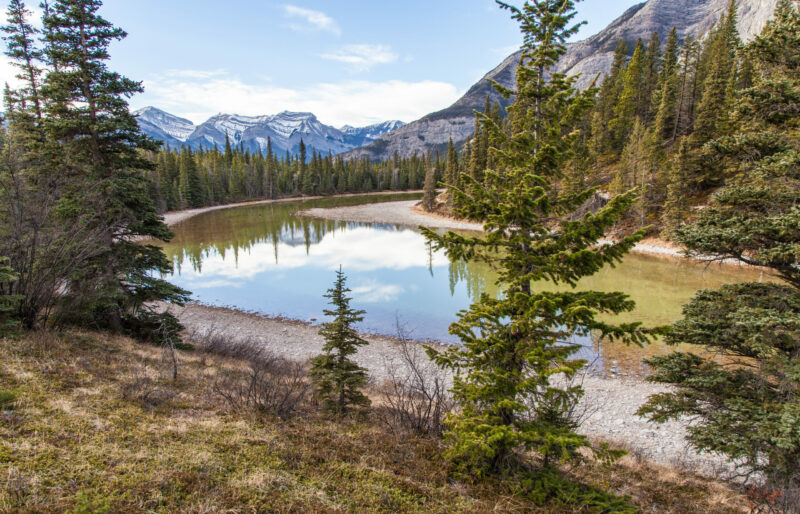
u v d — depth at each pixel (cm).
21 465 477
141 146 1401
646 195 4372
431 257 4650
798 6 746
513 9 632
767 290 763
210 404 857
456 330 655
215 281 3541
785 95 731
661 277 3281
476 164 6800
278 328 2378
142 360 1133
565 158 642
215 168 11619
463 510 542
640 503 700
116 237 1374
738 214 766
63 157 1261
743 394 749
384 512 516
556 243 615
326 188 14425
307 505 498
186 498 468
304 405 991
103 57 1328
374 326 2416
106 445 567
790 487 634
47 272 1108
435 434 834
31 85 2184
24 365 838
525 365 643
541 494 598
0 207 1045
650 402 859
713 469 1001
